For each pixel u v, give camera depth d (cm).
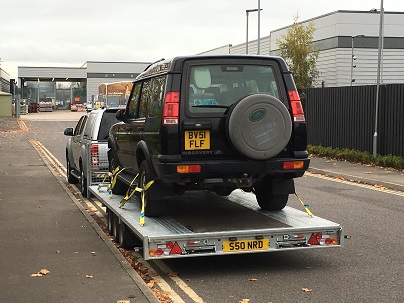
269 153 711
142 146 789
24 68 9856
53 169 1958
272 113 707
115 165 1015
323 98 2309
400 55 4494
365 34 4434
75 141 1491
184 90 720
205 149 720
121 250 820
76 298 590
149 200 768
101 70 9206
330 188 1472
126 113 923
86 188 1342
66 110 10844
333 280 673
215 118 721
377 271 709
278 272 712
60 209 1153
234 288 648
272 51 5109
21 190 1433
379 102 1939
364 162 1958
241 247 682
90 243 848
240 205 874
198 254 669
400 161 1766
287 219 759
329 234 709
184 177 718
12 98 7444
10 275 675
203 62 732
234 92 738
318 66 4638
